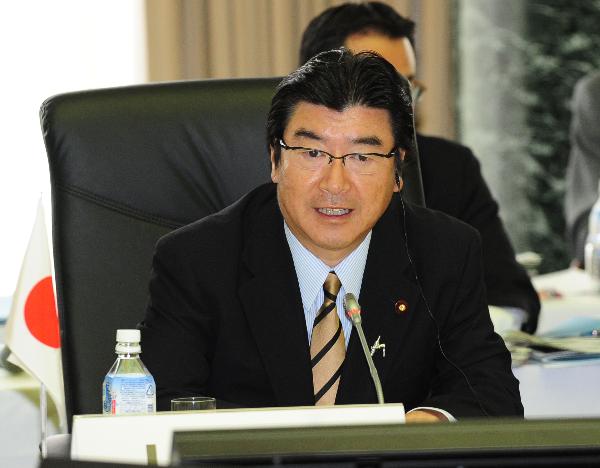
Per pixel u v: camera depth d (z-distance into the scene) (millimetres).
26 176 10211
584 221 9961
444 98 12430
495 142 12844
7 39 10320
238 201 4770
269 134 4254
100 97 4941
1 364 5883
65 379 4785
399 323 4492
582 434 2299
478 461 2260
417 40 12328
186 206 4906
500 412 4398
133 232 4859
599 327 6504
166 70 11047
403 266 4551
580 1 13055
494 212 7297
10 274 9992
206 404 3598
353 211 4133
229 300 4520
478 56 12758
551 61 13047
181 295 4551
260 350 4438
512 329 6328
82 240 4820
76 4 10609
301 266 4516
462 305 4668
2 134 10219
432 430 2303
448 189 7238
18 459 5703
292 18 11625
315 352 4434
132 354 4047
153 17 10984
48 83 10500
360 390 4379
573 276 8344
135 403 3930
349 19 6844
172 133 4926
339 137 4066
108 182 4859
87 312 4797
